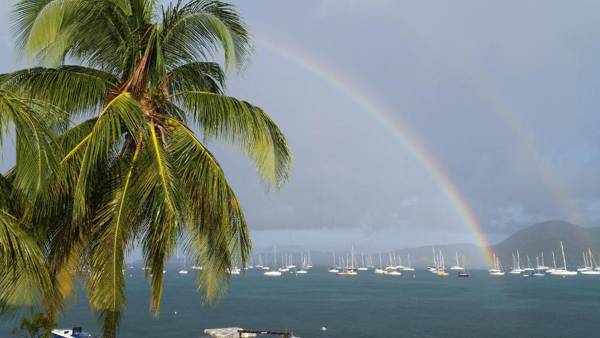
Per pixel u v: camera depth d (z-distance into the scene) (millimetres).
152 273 10164
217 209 9805
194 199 9953
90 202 9922
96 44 11297
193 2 11383
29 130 7598
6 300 9125
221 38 10367
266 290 171875
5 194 8781
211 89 12398
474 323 84938
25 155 7715
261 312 100750
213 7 11492
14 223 7914
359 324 83625
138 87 10711
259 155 10375
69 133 10273
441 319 90375
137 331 74000
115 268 8812
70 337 44625
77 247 10016
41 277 8203
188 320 86562
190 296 136750
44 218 9562
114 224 9039
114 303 8766
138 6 11438
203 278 11523
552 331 75625
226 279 11328
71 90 10258
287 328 78312
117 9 10938
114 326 9195
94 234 9844
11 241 7656
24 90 9969
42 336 9977
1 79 9711
